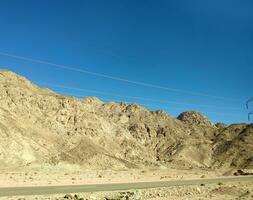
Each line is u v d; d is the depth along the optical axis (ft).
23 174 221.46
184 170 488.44
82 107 524.11
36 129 416.05
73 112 495.41
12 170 270.46
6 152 331.77
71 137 452.76
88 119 515.09
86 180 198.80
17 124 390.21
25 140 369.91
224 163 631.15
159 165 542.16
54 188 134.82
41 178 194.70
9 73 479.41
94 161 423.64
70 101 506.07
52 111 467.52
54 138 429.38
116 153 510.99
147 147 655.35
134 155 547.49
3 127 359.66
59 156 390.83
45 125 439.22
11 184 150.10
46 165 321.32
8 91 430.61
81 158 417.08
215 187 177.27
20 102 432.25
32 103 450.71
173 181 216.95
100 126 532.32
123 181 206.80
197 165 611.47
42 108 459.73
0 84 432.66
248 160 621.31
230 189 165.68
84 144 453.17
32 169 288.51
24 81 492.54
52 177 207.00
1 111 386.52
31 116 429.79
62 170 307.17
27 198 99.14
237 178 282.77
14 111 411.34
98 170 350.43
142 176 285.84
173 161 603.67
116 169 421.18
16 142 352.90
